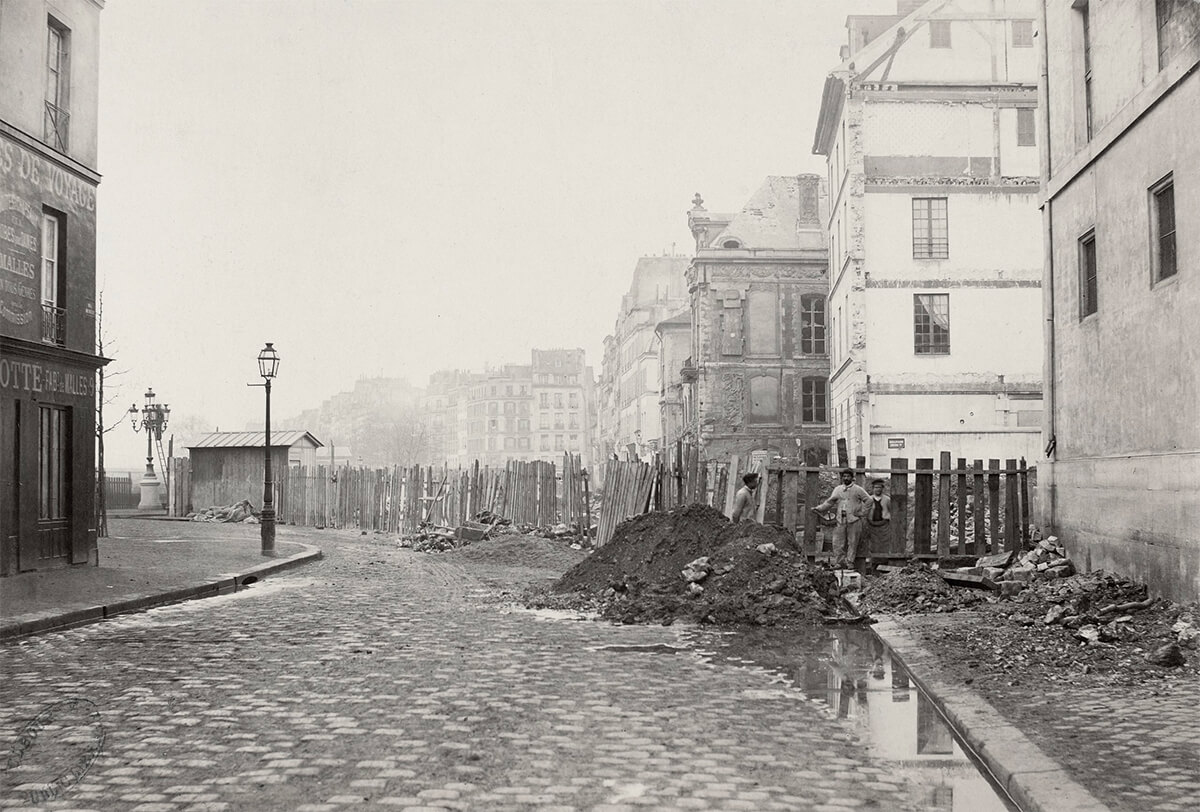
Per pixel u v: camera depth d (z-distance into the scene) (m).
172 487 42.91
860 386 34.25
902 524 16.72
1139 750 5.91
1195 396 10.81
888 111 35.22
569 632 11.55
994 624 11.17
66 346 18.06
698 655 10.01
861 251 34.78
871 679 8.72
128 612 13.30
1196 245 10.87
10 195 16.41
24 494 16.88
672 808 5.14
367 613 13.12
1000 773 5.60
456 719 7.03
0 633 10.91
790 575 13.46
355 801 5.23
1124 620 10.47
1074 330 14.51
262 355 22.94
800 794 5.40
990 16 35.59
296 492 41.00
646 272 95.88
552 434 171.12
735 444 53.06
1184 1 11.34
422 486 34.94
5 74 16.23
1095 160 13.68
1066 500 14.53
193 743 6.37
